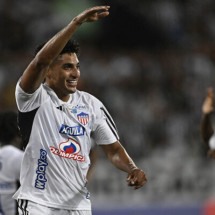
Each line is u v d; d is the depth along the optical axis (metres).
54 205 14.84
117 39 48.09
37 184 14.87
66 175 14.96
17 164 18.81
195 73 45.12
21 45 49.00
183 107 43.56
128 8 48.09
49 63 14.22
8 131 19.44
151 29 48.12
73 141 15.07
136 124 42.75
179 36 48.72
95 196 38.69
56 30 49.22
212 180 39.41
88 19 13.99
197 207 35.81
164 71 45.53
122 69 45.69
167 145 41.75
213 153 20.95
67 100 15.38
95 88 44.72
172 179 39.56
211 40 49.84
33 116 14.91
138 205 36.75
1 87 44.50
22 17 50.16
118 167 15.60
